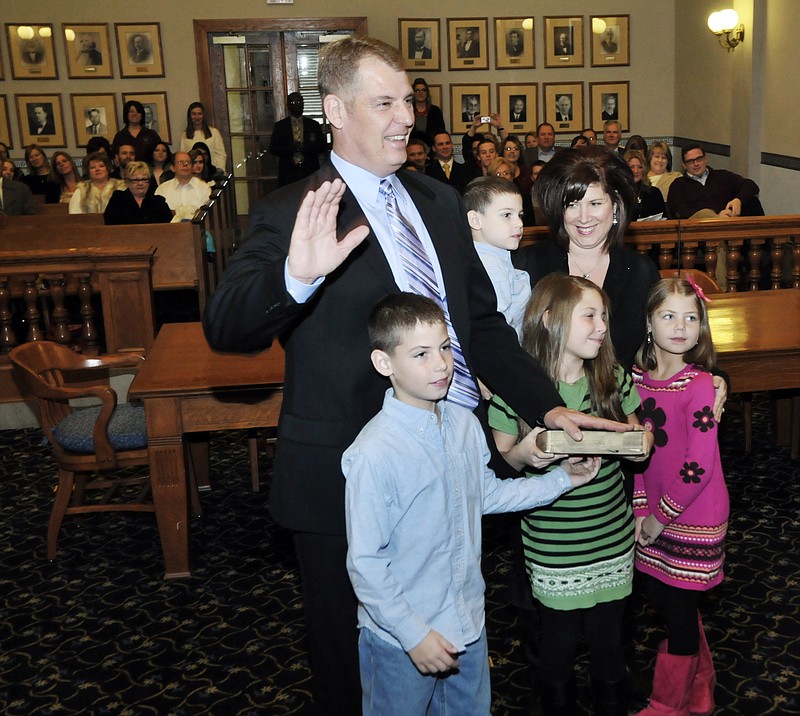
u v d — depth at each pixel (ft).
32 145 33.14
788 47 29.48
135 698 9.13
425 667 5.97
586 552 7.31
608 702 7.67
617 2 37.73
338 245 5.53
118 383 18.34
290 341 6.49
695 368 7.74
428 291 6.55
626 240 17.95
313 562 6.64
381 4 36.68
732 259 18.25
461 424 6.49
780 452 14.90
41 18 35.58
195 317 23.21
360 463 6.01
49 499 14.57
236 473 15.34
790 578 10.86
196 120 35.32
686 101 37.60
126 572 11.97
